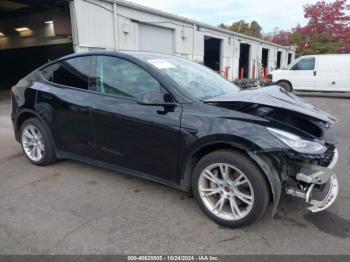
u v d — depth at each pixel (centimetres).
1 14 1614
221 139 256
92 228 268
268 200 254
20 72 1839
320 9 3000
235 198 268
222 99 282
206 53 2273
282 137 242
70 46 1538
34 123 404
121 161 332
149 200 319
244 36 2383
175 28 1578
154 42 1463
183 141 278
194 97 290
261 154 243
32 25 1656
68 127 368
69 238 254
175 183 298
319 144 252
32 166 417
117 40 1228
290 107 269
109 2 1167
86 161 368
